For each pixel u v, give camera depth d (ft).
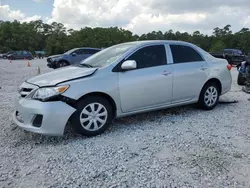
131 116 16.44
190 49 16.94
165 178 9.05
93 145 11.94
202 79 17.02
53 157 10.73
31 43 277.03
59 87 11.87
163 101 15.33
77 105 12.37
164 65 15.30
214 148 11.54
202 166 9.88
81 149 11.50
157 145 11.90
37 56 202.69
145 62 14.62
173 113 17.16
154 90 14.70
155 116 16.49
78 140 12.56
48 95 11.72
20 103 12.37
